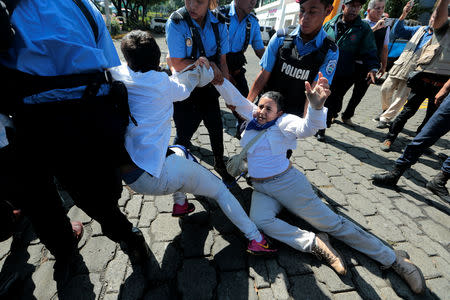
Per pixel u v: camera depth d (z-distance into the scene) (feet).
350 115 12.61
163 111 4.00
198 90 6.05
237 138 10.46
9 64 2.63
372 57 9.26
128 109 3.47
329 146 10.62
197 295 4.50
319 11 4.61
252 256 5.28
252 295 4.55
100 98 3.18
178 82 4.59
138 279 4.72
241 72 9.06
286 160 5.51
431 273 5.23
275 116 5.29
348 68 9.21
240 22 8.17
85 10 3.00
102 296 4.42
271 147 5.28
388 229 6.32
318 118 4.28
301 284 4.78
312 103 4.18
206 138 10.32
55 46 2.69
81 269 4.83
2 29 2.28
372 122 13.80
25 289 4.48
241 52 8.74
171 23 5.33
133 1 78.74
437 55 8.55
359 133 12.21
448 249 5.87
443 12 8.05
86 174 3.34
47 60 2.74
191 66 4.93
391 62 24.27
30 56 2.63
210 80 5.20
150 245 5.42
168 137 4.21
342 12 9.00
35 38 2.60
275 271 4.99
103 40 3.37
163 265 5.00
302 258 5.29
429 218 6.80
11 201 3.52
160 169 3.91
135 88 3.66
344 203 7.17
